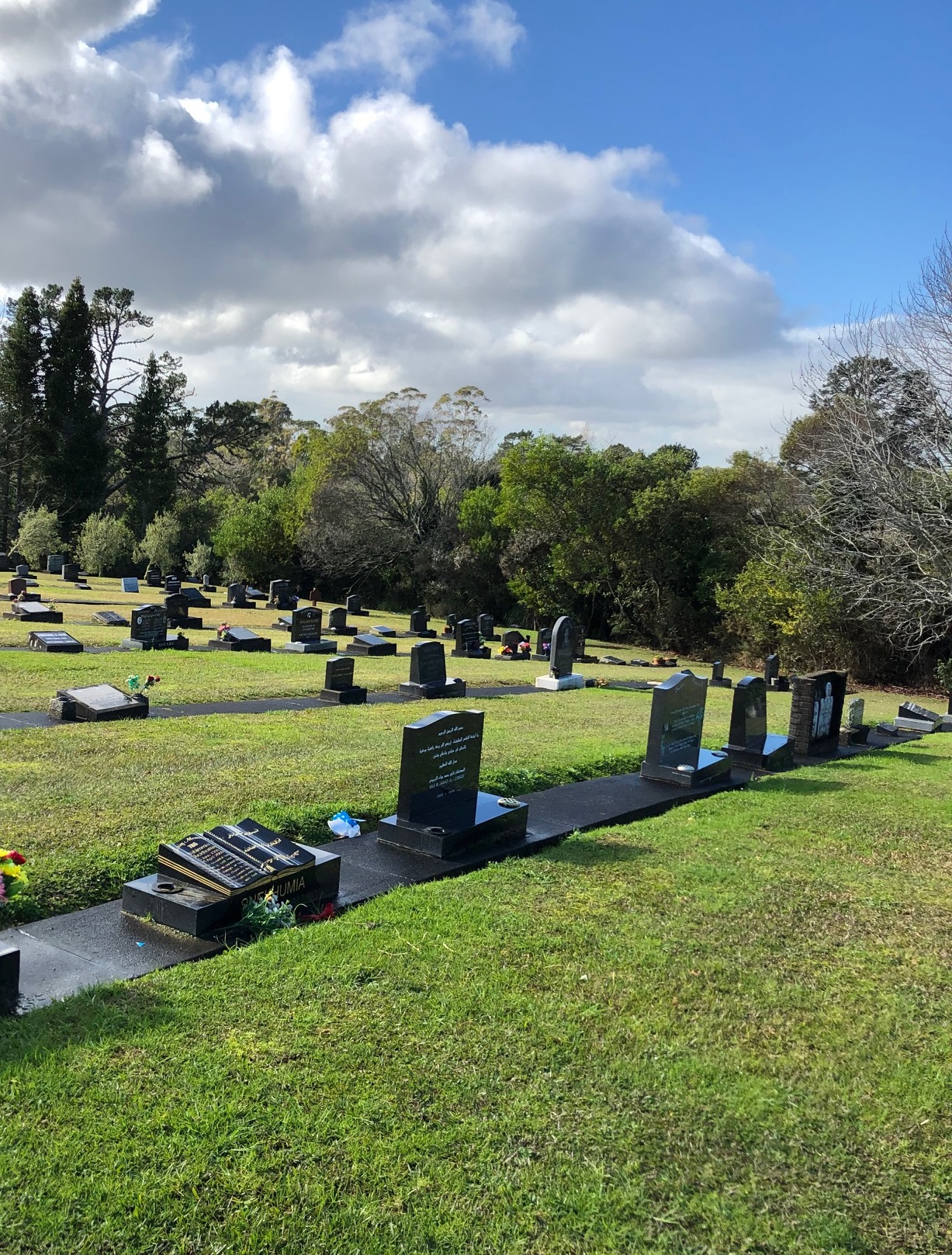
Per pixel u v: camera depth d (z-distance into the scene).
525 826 8.66
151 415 59.88
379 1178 3.61
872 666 32.56
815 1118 4.25
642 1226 3.49
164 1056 4.32
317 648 24.16
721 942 6.20
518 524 43.06
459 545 48.19
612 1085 4.38
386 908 6.41
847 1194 3.75
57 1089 4.01
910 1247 3.48
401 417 49.81
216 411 67.75
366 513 49.81
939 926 6.82
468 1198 3.55
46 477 56.69
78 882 6.42
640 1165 3.82
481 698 18.39
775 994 5.47
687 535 39.84
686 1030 4.96
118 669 17.22
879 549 28.84
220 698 15.16
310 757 10.73
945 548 24.38
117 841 7.17
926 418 25.28
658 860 8.01
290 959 5.45
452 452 51.66
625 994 5.31
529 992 5.25
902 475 24.97
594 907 6.70
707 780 11.49
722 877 7.61
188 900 5.89
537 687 21.47
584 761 11.71
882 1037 5.04
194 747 10.88
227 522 54.34
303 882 6.45
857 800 11.02
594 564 40.41
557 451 41.12
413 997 5.07
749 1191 3.72
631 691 22.20
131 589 36.59
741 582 34.91
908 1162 3.97
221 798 8.55
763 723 13.65
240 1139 3.76
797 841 8.98
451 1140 3.87
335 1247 3.26
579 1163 3.80
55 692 14.12
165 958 5.47
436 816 8.21
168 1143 3.70
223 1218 3.35
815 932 6.54
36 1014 4.66
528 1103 4.17
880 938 6.53
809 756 14.67
